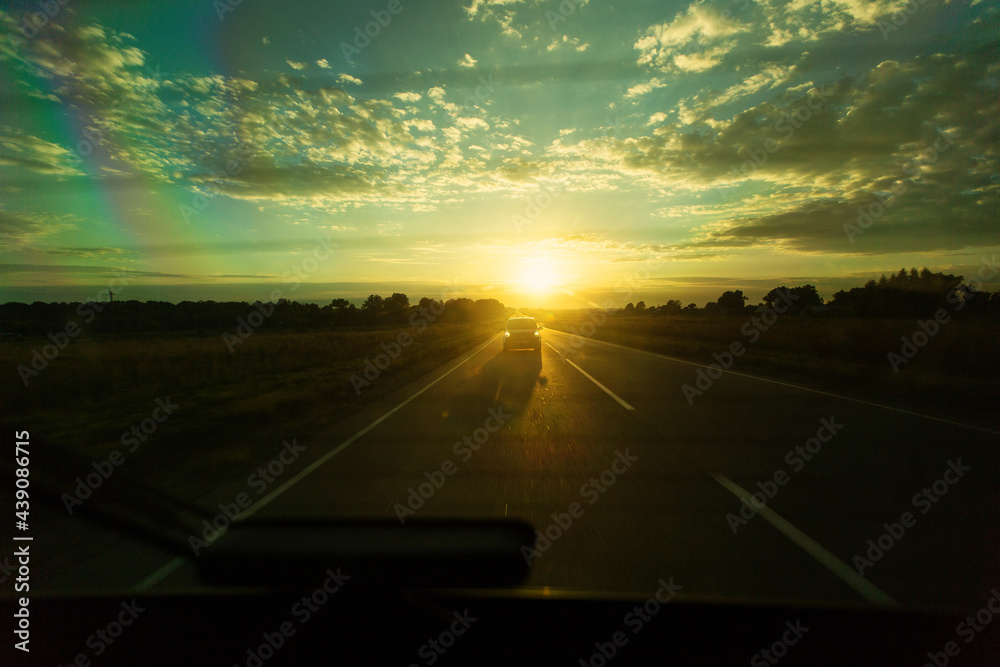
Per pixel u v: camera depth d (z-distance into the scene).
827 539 4.25
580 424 9.13
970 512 4.87
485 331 59.91
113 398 15.07
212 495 5.49
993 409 10.58
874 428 8.74
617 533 4.35
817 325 39.34
